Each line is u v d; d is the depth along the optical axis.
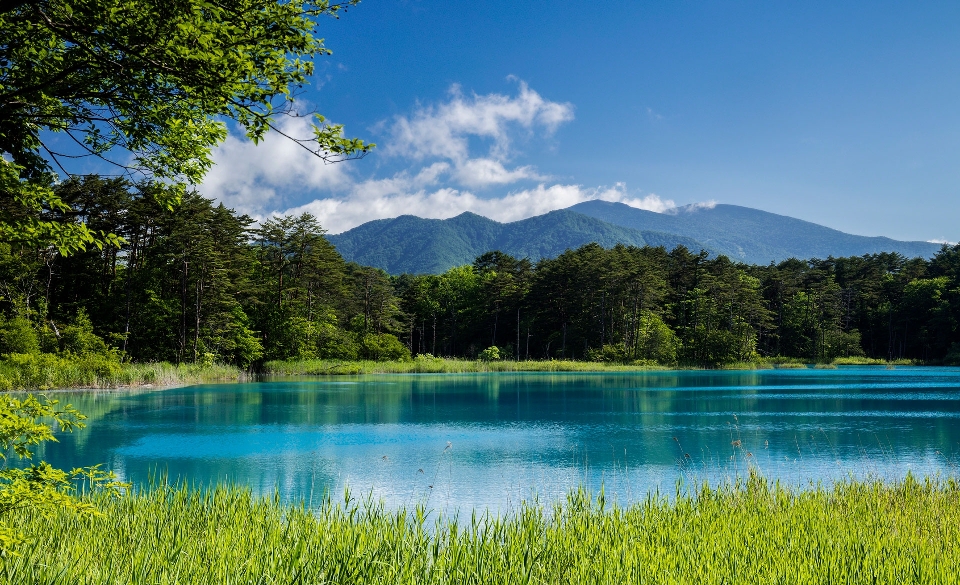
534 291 92.94
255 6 4.49
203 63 4.43
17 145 5.11
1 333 39.00
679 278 102.06
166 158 5.72
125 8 4.21
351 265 96.38
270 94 4.77
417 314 102.44
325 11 4.79
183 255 51.00
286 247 67.25
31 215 5.23
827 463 17.64
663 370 73.00
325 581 5.74
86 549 6.39
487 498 13.83
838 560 6.56
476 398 37.50
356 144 5.07
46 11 4.43
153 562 6.04
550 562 6.54
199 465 17.78
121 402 33.38
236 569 5.86
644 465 17.62
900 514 8.84
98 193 44.12
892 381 52.91
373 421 27.22
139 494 9.37
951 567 6.28
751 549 7.06
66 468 17.02
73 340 42.97
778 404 34.12
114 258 52.22
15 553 4.99
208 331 54.91
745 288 90.69
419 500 13.57
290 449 20.30
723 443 21.38
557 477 16.08
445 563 6.26
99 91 4.98
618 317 88.88
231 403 33.62
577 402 35.53
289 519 7.77
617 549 6.99
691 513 9.18
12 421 5.08
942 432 23.55
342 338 71.94
